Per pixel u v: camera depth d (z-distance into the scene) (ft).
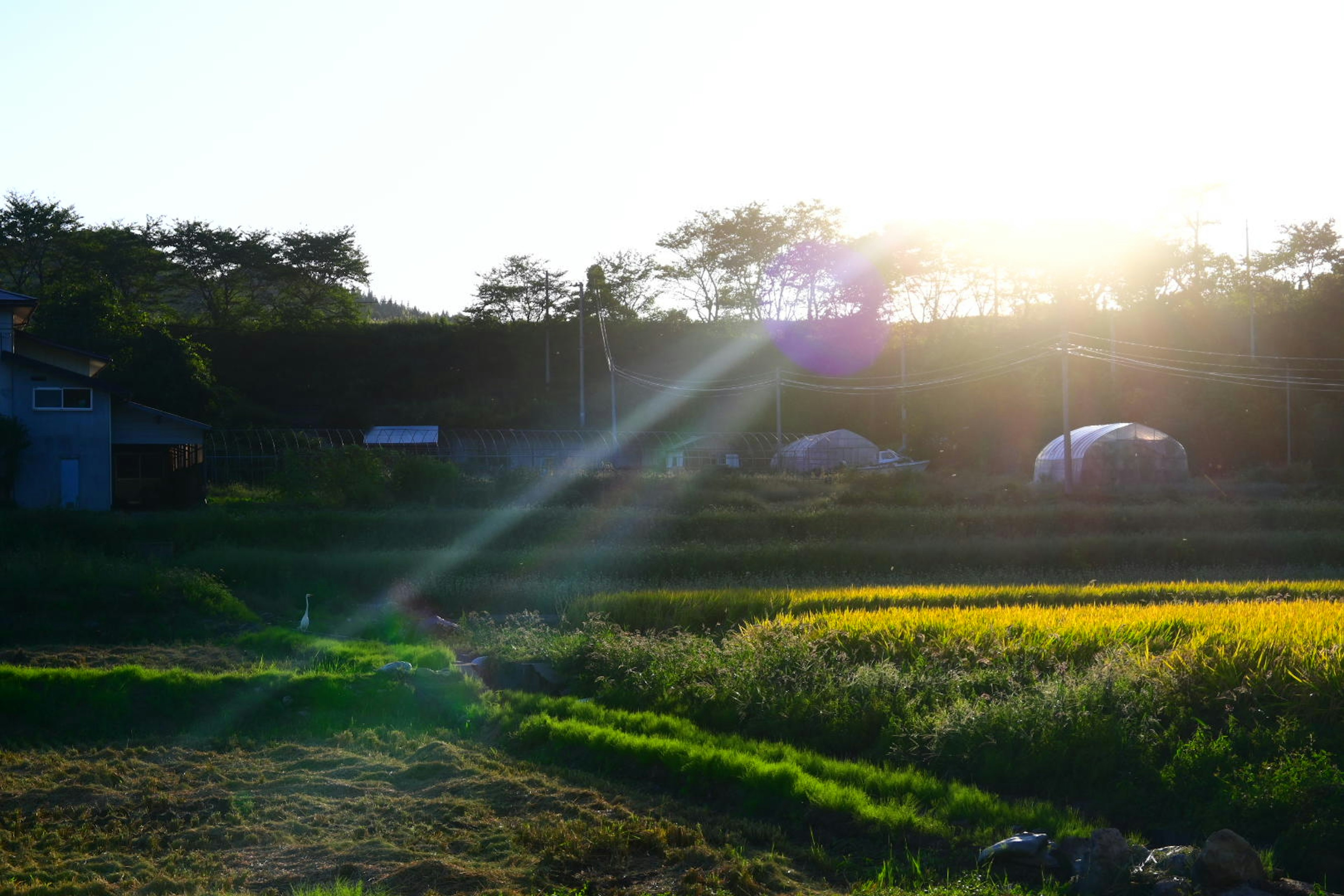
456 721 43.80
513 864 28.45
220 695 45.09
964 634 46.47
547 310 241.55
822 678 42.11
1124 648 41.27
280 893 26.89
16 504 109.40
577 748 38.60
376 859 28.91
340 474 108.37
